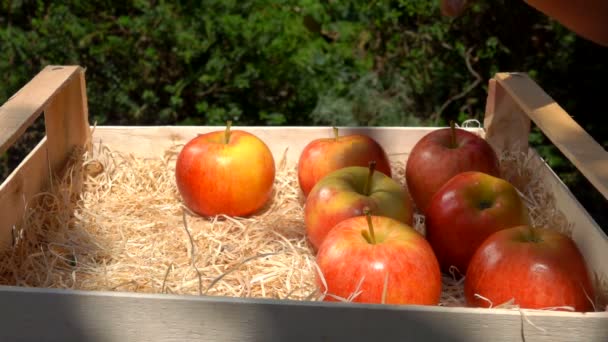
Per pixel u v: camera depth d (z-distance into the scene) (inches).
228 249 29.7
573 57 50.2
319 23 51.5
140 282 27.8
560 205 31.7
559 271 24.6
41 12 51.5
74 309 23.1
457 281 28.6
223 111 51.0
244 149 31.6
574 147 27.1
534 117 30.1
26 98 29.9
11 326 23.3
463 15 50.9
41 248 28.7
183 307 22.9
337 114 51.6
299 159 33.5
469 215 27.8
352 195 28.3
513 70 51.2
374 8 51.7
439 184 31.7
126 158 35.5
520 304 24.7
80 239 30.2
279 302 22.7
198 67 51.1
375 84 52.2
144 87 51.6
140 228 31.1
